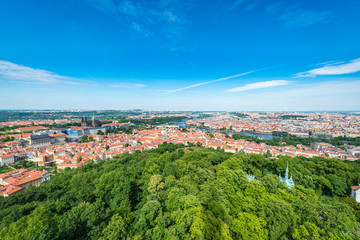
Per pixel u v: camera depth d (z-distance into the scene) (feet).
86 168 543.80
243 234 193.57
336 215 221.05
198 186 285.02
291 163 407.85
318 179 359.46
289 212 217.36
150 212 218.59
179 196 240.73
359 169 410.11
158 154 603.67
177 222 194.80
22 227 213.46
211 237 179.63
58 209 286.66
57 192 361.71
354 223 216.74
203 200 236.02
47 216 240.53
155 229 192.65
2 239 199.00
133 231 203.21
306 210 232.53
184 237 177.37
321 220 224.33
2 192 456.86
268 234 203.51
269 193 266.16
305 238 202.69
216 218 199.52
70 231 211.61
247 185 282.56
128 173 396.78
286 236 216.33
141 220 208.54
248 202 242.99
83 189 345.31
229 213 229.04
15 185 477.77
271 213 216.33
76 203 307.99
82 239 213.87
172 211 229.66
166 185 298.76
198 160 445.37
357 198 312.91
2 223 247.50
